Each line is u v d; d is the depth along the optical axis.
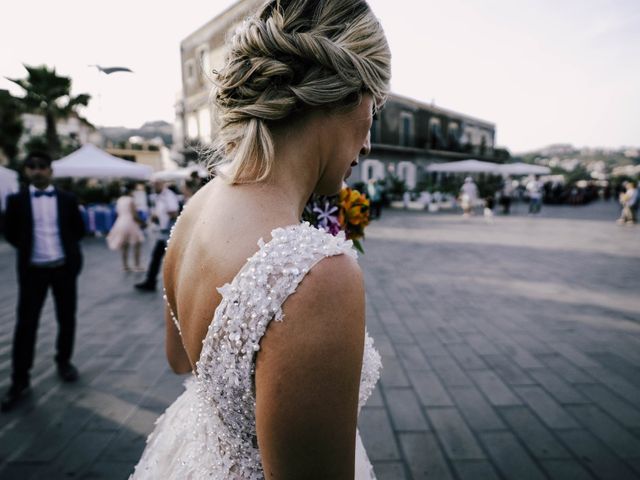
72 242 2.98
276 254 0.45
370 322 4.17
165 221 5.37
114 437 2.35
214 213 0.56
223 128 0.57
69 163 10.68
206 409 0.63
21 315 2.74
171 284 0.70
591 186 27.12
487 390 2.83
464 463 2.13
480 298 5.00
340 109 0.54
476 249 8.46
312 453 0.42
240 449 0.57
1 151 16.89
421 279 5.97
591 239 9.81
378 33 0.56
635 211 13.23
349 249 0.48
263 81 0.51
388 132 24.25
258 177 0.53
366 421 2.49
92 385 2.94
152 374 3.10
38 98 15.34
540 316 4.33
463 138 31.95
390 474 2.05
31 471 2.08
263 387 0.43
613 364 3.20
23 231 2.77
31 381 2.99
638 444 2.26
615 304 4.73
